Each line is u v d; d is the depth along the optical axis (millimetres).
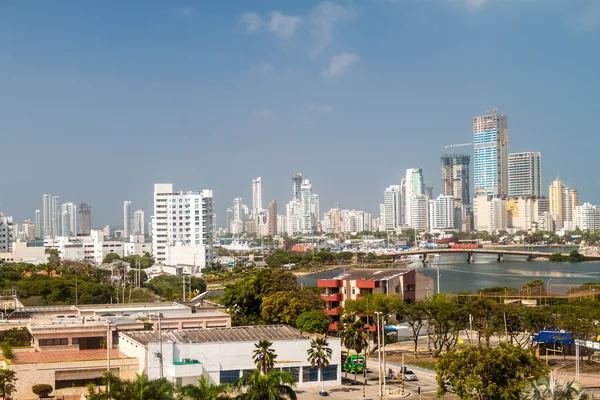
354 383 144250
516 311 176000
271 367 122188
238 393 103250
